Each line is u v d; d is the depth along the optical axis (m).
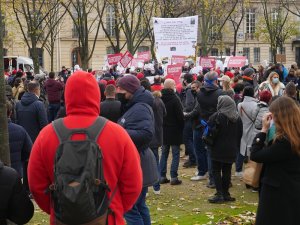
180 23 16.77
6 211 3.68
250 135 9.73
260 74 21.23
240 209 8.43
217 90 10.02
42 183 3.70
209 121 8.65
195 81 11.94
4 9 29.23
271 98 9.41
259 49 63.03
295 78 16.91
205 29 39.56
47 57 56.09
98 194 3.46
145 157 6.24
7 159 5.16
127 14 33.41
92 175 3.36
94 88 3.71
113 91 7.31
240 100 11.62
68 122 3.65
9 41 47.94
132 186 3.75
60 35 56.12
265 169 5.18
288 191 4.98
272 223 5.02
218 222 7.61
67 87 3.70
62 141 3.57
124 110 6.18
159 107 9.11
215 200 8.87
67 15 51.72
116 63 22.66
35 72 27.52
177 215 8.08
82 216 3.31
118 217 3.71
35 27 27.61
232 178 10.91
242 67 24.39
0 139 5.12
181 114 9.96
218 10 41.00
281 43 53.69
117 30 31.88
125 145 3.69
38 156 3.65
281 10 51.56
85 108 3.68
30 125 9.45
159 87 10.70
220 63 25.47
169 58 16.88
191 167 12.20
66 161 3.38
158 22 16.88
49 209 3.81
